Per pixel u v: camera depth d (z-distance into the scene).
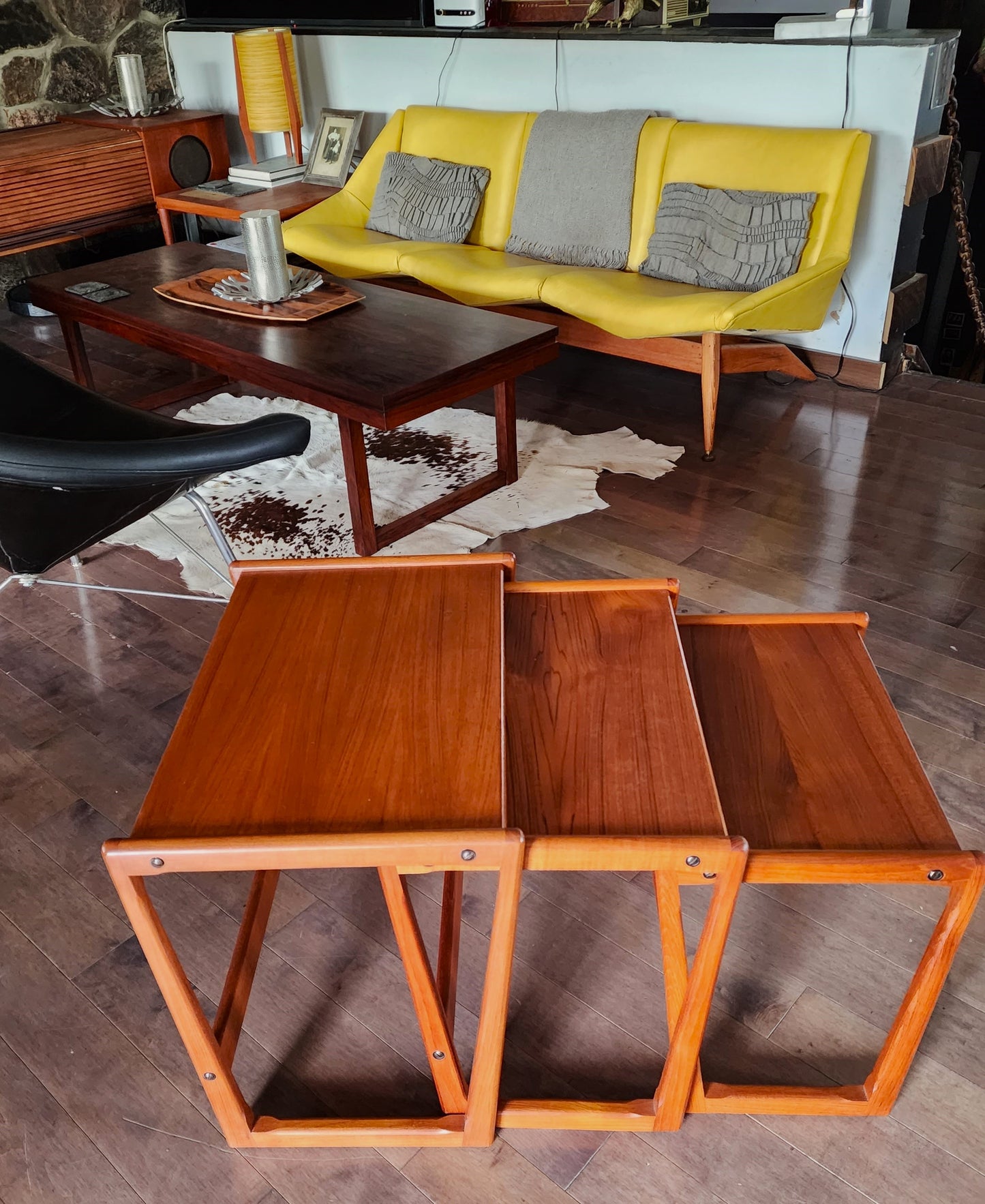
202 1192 1.20
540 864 1.01
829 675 1.32
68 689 2.05
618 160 3.36
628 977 1.43
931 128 3.09
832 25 3.02
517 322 2.66
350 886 1.61
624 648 1.32
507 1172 1.20
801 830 1.08
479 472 2.82
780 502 2.65
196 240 4.60
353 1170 1.21
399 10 4.17
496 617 1.33
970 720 1.89
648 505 2.66
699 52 3.30
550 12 4.03
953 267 5.50
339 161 4.22
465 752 1.10
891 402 3.22
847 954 1.46
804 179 3.02
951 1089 1.28
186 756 1.11
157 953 1.05
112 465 1.62
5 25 4.25
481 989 1.42
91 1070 1.34
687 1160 1.21
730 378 3.45
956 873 1.03
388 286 3.58
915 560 2.39
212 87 4.84
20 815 1.75
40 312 4.14
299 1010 1.41
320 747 1.12
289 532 2.56
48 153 3.92
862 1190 1.17
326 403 2.33
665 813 1.06
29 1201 1.19
